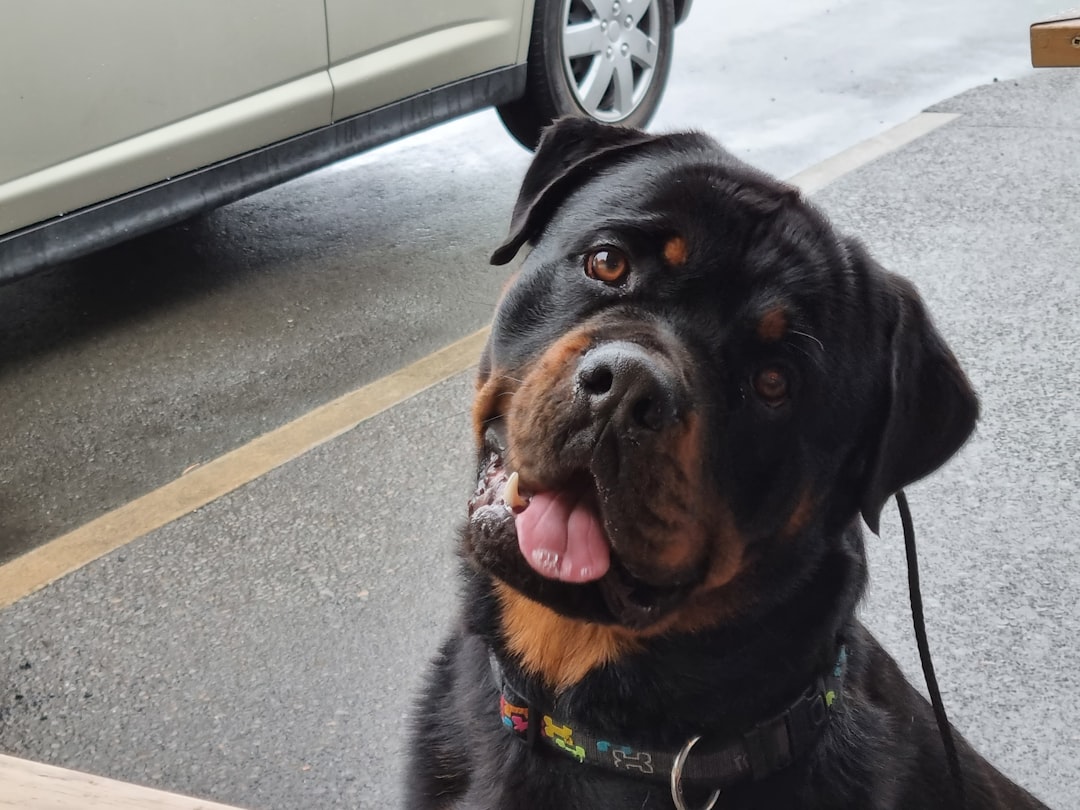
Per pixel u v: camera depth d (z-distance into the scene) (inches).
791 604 76.2
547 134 88.5
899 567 129.7
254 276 195.8
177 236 210.5
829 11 366.3
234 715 108.9
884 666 87.9
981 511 138.3
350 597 124.3
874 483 76.2
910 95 282.5
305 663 115.3
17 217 156.3
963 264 196.4
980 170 232.5
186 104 168.7
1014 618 121.6
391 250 204.5
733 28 348.5
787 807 72.9
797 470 74.0
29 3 148.9
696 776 72.6
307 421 154.9
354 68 187.9
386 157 248.8
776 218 75.0
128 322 181.0
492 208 221.1
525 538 69.9
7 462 146.3
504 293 84.1
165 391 161.9
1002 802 84.4
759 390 72.7
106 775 102.0
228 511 137.2
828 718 75.5
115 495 140.3
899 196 222.2
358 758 104.6
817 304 73.4
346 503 139.0
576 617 70.9
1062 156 237.3
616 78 231.6
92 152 161.0
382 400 159.3
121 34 158.6
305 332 177.6
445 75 202.1
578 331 72.7
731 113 268.8
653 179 77.2
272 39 175.3
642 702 73.6
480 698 79.9
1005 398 159.6
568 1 217.3
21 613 121.0
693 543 70.4
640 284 74.4
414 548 131.6
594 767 74.3
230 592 124.7
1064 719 109.0
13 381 165.0
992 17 354.9
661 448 66.7
